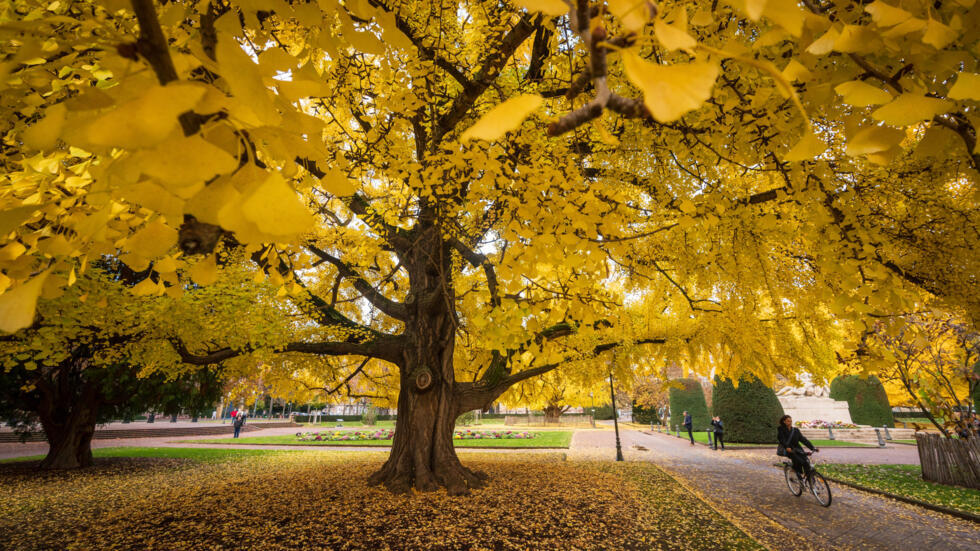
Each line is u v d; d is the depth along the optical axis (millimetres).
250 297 6414
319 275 9453
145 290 1381
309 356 8281
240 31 791
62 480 8797
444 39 4055
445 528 5113
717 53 475
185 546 4609
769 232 3346
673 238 4094
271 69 660
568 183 2240
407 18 3512
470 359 9305
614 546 4691
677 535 5059
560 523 5379
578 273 2596
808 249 3766
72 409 10789
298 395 9484
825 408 21719
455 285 7094
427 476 6711
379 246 6359
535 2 526
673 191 3930
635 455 13594
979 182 1827
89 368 9766
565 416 34062
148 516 5758
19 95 1394
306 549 4496
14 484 8414
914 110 810
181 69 643
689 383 24906
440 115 3990
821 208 2441
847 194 2664
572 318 2846
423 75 3422
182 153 499
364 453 14578
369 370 10492
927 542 5109
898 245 3080
